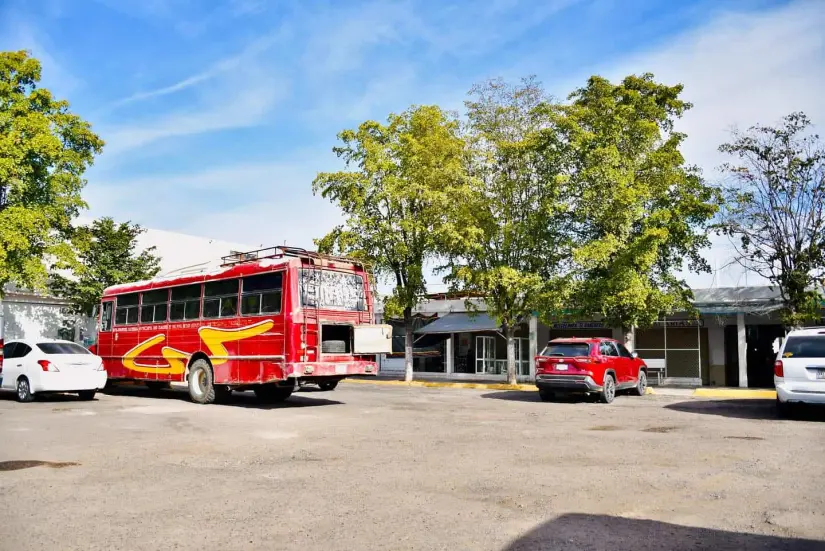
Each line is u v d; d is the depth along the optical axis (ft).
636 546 17.20
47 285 98.48
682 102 77.05
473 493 22.91
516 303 87.35
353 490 23.39
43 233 87.76
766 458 29.71
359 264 57.72
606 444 33.96
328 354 53.72
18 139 84.33
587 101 79.92
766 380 96.12
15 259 84.94
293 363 51.47
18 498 22.26
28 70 89.81
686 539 17.79
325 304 54.29
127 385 84.02
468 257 89.35
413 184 86.94
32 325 109.09
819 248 71.56
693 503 21.57
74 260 90.43
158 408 52.70
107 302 71.20
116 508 20.94
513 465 28.07
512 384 86.28
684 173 75.87
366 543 17.39
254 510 20.67
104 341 70.54
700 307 86.02
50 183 90.68
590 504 21.42
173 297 62.80
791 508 20.97
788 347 47.93
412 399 64.03
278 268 53.31
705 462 28.73
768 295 84.94
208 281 59.21
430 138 89.35
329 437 36.63
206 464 28.43
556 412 51.31
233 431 38.96
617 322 77.97
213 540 17.67
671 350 97.30
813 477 25.59
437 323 110.73
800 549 17.01
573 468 27.37
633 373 67.77
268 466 27.94
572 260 81.82
